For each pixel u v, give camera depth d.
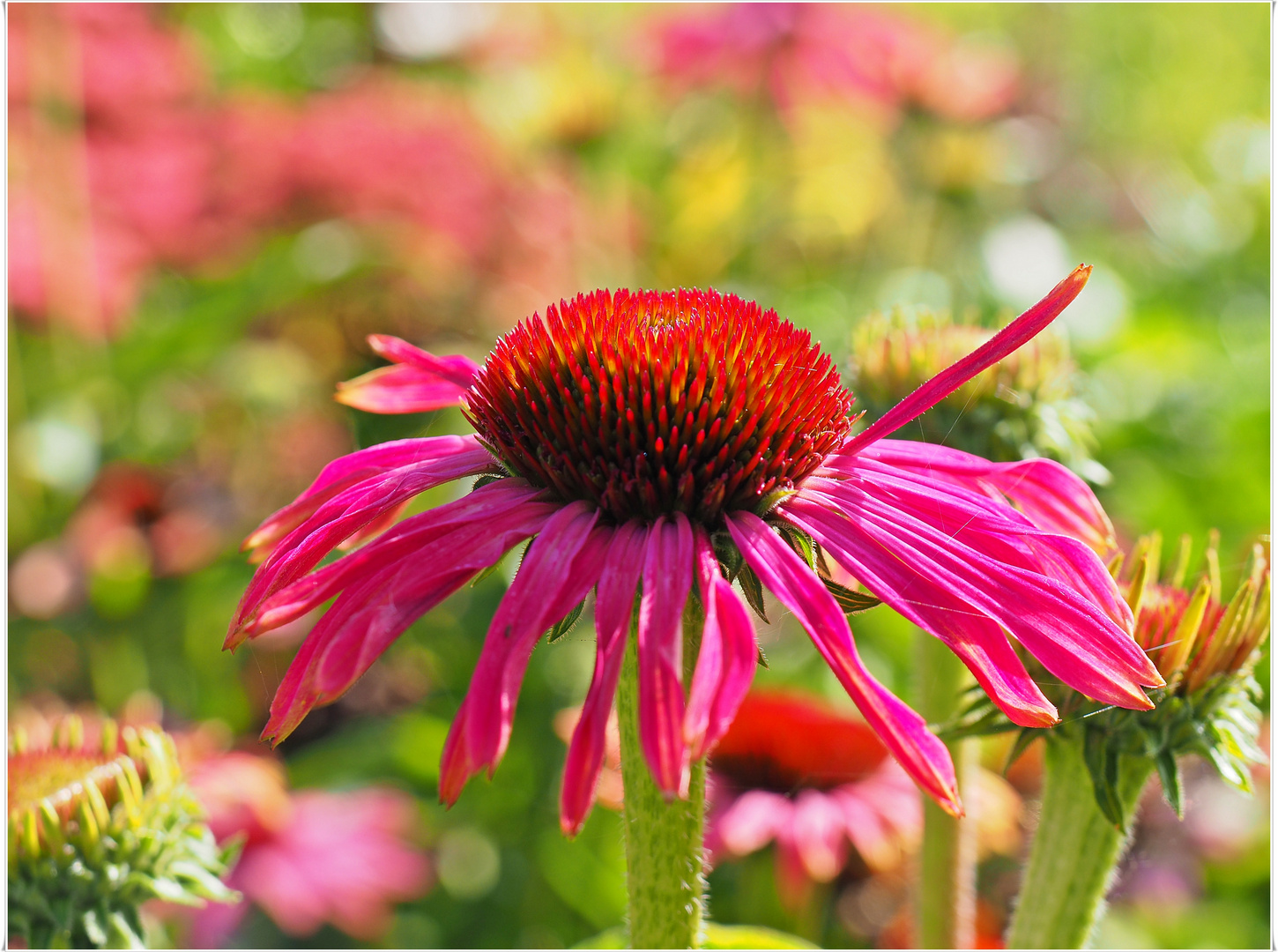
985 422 0.30
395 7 0.72
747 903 0.34
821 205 0.66
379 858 0.40
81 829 0.28
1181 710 0.26
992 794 0.34
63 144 0.52
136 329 0.56
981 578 0.25
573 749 0.23
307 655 0.25
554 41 0.73
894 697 0.24
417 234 0.53
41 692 0.45
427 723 0.43
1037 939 0.28
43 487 0.51
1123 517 0.47
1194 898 0.39
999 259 0.62
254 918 0.38
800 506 0.26
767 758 0.34
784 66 0.64
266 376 0.54
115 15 0.61
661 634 0.24
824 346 0.54
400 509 0.27
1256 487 0.49
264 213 0.53
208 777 0.35
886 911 0.35
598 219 0.60
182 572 0.48
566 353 0.26
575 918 0.40
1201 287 0.71
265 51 0.77
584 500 0.25
